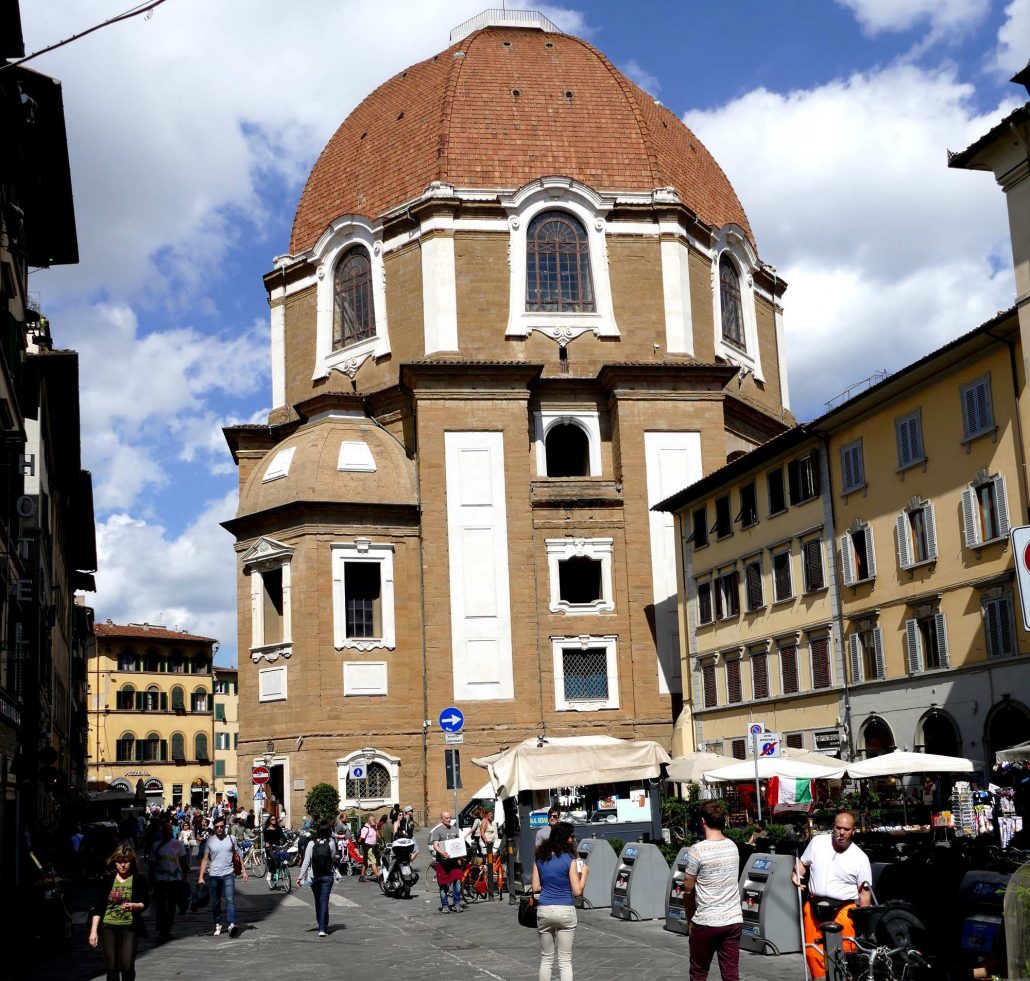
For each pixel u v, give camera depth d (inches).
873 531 1759.4
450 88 2837.1
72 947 1103.0
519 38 2997.0
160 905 1108.5
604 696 2480.3
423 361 2529.5
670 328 2694.4
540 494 2544.3
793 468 1963.6
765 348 3048.7
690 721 2271.2
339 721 2380.7
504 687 2431.1
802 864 661.3
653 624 2502.5
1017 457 1483.8
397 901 1417.3
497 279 2667.3
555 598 2493.8
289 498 2459.4
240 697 2468.0
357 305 2800.2
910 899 692.1
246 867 2003.0
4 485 1349.7
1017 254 1314.0
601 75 2915.8
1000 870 704.4
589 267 2714.1
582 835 1333.7
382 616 2448.3
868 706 1764.3
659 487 2564.0
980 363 1540.4
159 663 5251.0
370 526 2470.5
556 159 2780.5
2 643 1321.4
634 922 1074.7
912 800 1596.9
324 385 2800.2
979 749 1545.3
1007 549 1504.7
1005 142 1312.7
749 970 807.1
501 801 1686.8
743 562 2118.6
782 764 1309.1
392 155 2849.4
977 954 620.4
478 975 822.5
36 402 1886.1
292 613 2418.8
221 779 5762.8
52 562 2407.7
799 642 1939.0
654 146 2861.7
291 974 866.8
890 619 1722.4
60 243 1691.7
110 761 5059.1
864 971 601.0
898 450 1700.3
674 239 2728.8
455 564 2468.0
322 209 2940.5
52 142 1411.2
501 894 1405.0
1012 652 1497.3
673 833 1444.4
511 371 2536.9
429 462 2498.8
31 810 1717.5
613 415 2608.3
